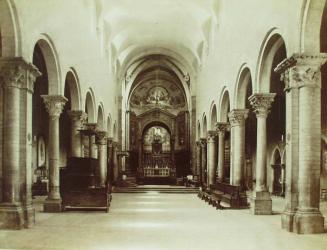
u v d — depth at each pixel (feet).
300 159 42.11
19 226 43.29
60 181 63.46
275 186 101.86
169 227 46.21
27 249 33.78
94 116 88.28
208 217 55.26
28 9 46.01
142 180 147.54
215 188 88.17
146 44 132.67
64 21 61.93
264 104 57.98
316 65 41.65
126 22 110.32
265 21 53.47
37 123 96.53
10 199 43.78
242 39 65.98
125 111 157.69
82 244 36.06
